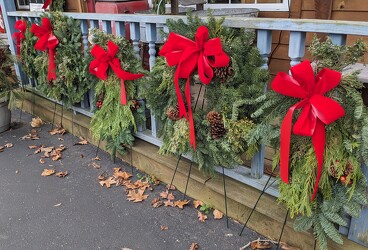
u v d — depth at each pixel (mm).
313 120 1293
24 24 3400
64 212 2217
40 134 3445
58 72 2902
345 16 2809
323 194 1446
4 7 3822
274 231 1838
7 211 2254
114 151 2709
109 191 2418
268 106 1430
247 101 1593
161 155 2428
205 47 1650
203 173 2088
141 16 2199
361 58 1329
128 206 2240
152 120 2477
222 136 1777
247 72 1669
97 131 2594
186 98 1818
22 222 2141
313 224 1534
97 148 3033
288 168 1444
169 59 1737
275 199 1862
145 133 2596
